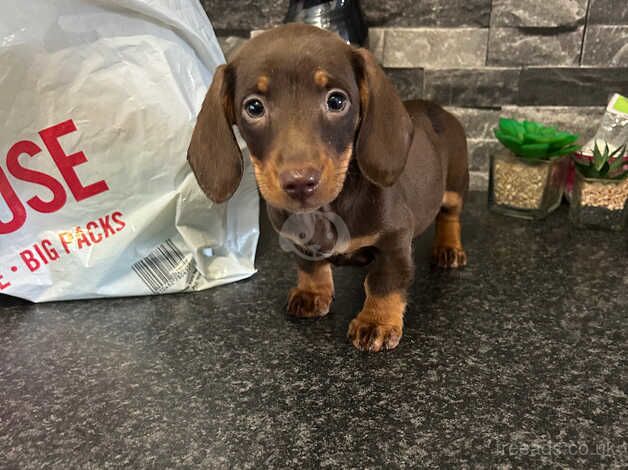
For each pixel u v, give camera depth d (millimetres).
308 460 228
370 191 298
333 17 427
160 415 259
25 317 348
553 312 332
